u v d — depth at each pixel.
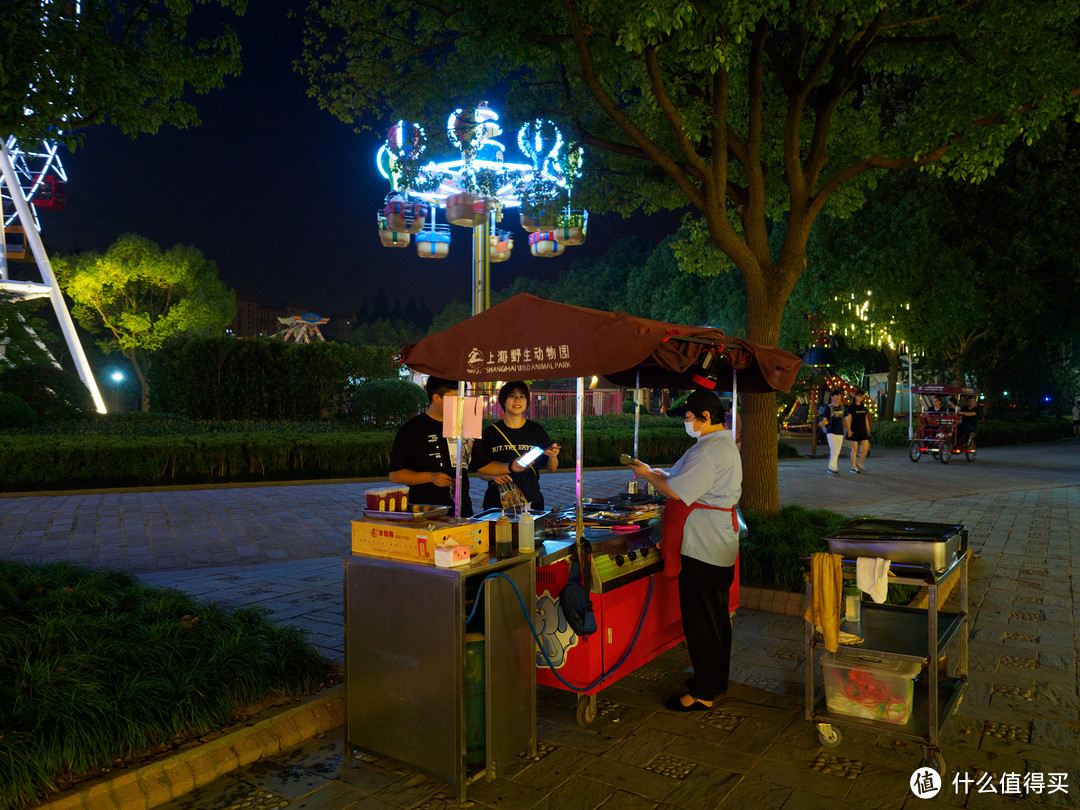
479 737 3.31
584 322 3.45
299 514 10.09
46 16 4.27
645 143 7.14
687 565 4.04
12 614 4.14
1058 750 3.61
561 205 8.90
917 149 7.34
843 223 23.58
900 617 4.14
